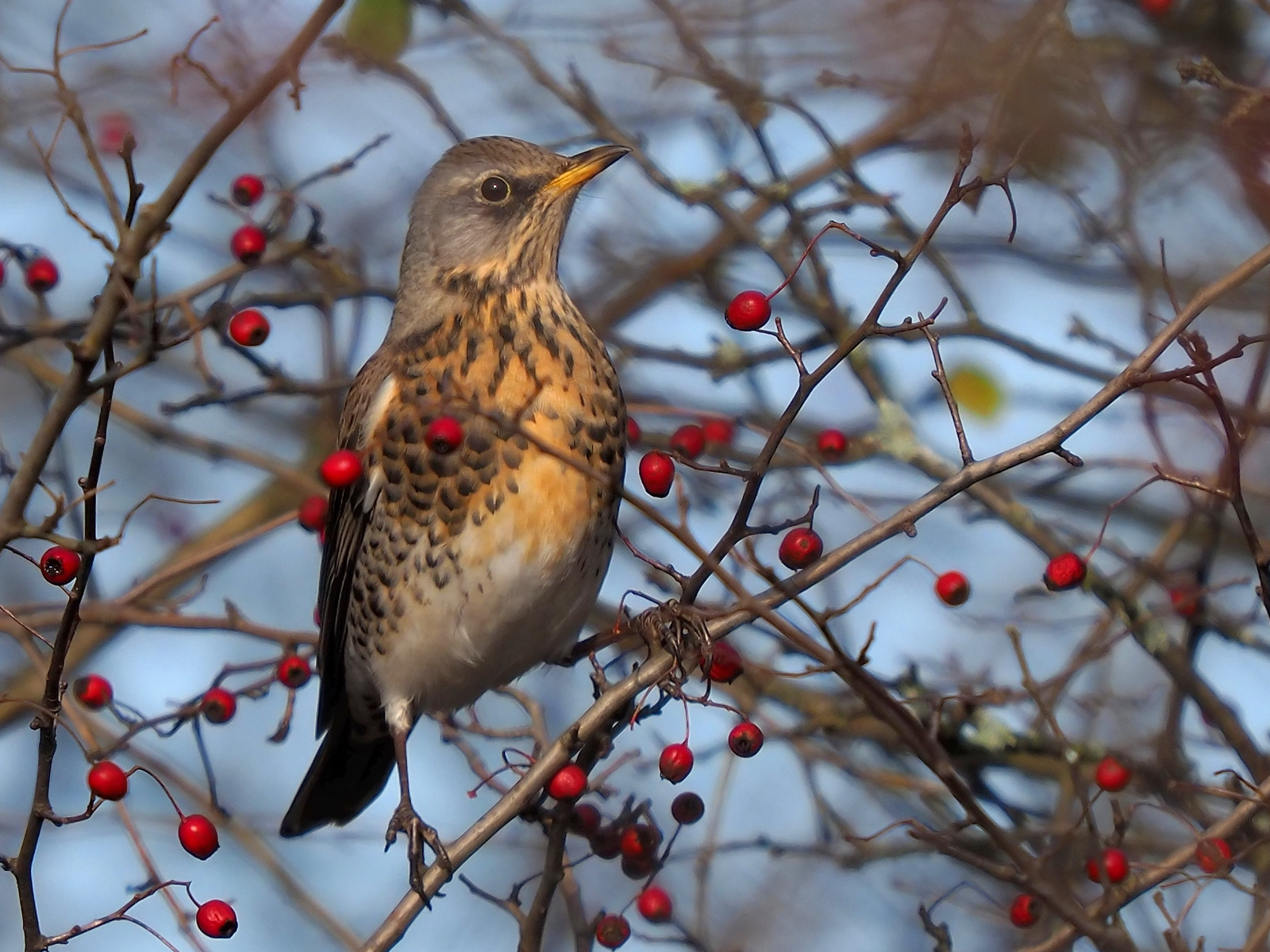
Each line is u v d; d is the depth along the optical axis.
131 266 7.70
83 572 7.53
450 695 11.19
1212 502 11.00
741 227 12.65
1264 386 12.70
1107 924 8.62
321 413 14.85
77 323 11.48
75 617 7.60
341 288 12.66
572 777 8.83
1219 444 12.45
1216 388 8.04
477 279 10.98
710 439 12.70
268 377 11.80
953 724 11.64
